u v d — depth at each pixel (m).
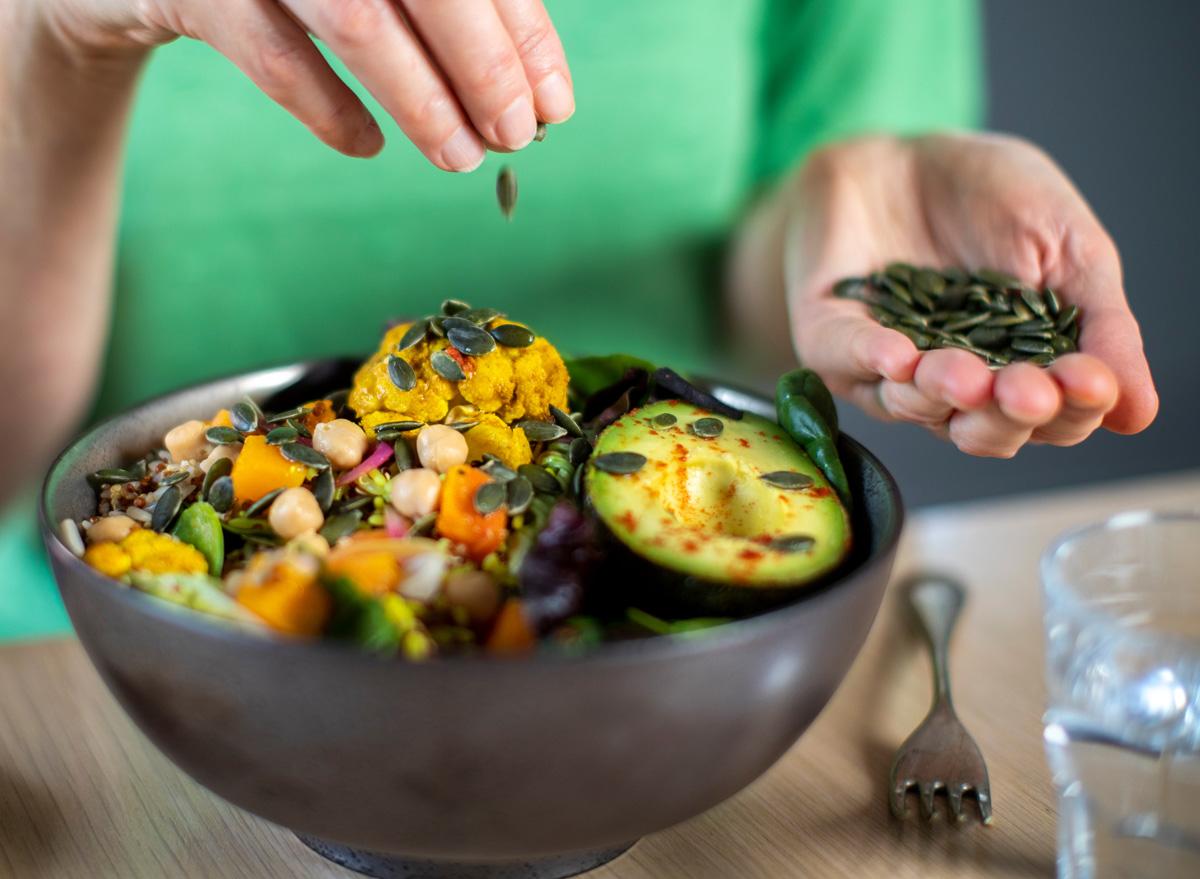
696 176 0.68
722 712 0.29
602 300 0.69
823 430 0.36
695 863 0.34
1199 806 0.32
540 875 0.33
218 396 0.39
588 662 0.27
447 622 0.32
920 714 0.39
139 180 0.58
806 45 0.70
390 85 0.33
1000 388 0.35
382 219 0.62
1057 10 0.88
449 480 0.34
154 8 0.37
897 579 0.45
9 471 0.56
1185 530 0.36
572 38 0.63
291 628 0.30
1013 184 0.48
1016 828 0.35
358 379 0.38
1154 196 0.97
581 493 0.35
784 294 0.60
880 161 0.52
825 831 0.35
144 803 0.35
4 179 0.50
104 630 0.30
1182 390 1.03
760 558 0.32
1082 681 0.33
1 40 0.46
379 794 0.29
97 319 0.55
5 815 0.35
